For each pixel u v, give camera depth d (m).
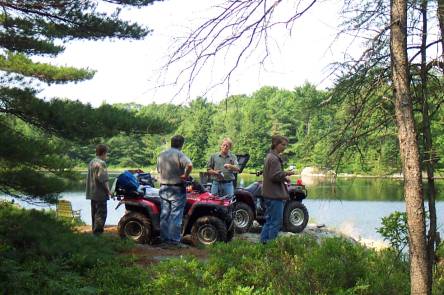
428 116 4.58
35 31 11.20
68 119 9.41
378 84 4.36
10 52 12.16
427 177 4.75
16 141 8.84
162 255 8.38
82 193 34.94
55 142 9.98
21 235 7.51
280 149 8.38
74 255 7.26
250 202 11.48
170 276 5.79
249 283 5.81
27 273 6.17
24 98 9.59
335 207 19.42
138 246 9.09
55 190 9.20
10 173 8.92
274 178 8.30
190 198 9.95
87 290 5.87
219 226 9.47
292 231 11.68
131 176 10.05
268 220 8.45
